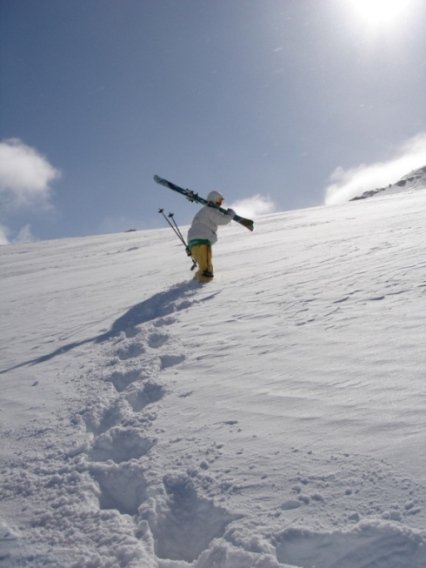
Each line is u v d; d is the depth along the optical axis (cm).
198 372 375
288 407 283
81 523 216
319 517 189
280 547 181
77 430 316
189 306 621
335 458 222
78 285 1162
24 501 241
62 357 511
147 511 219
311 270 697
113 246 2462
